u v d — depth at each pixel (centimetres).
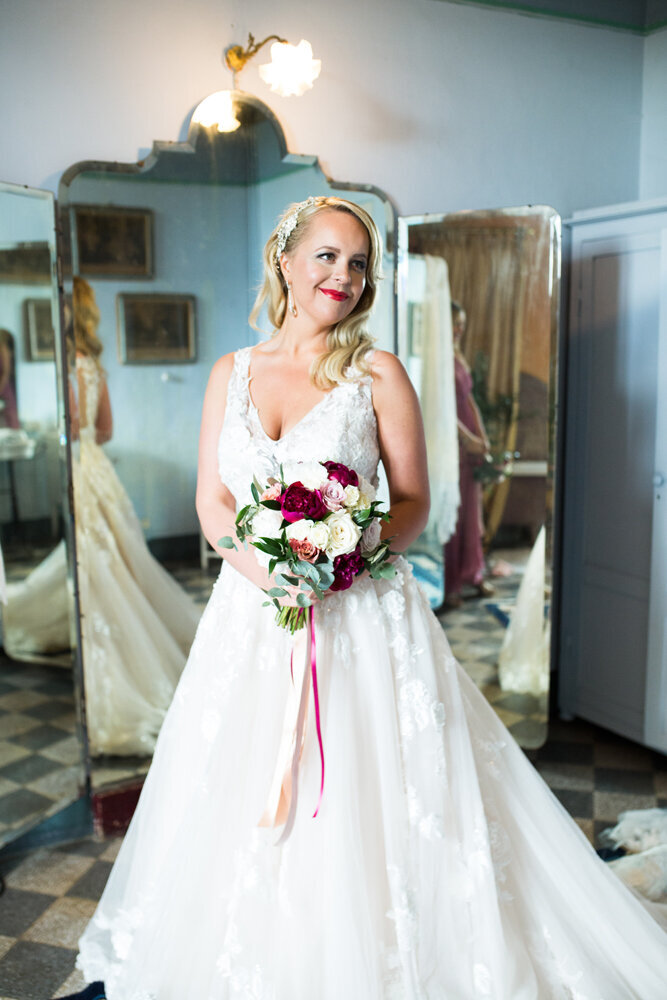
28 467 274
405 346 322
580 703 371
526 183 349
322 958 172
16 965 225
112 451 288
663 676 327
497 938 176
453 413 326
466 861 182
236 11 287
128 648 298
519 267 310
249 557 181
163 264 287
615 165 369
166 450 298
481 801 184
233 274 298
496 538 330
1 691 275
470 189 338
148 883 193
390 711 179
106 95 274
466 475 329
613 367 338
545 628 326
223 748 182
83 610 288
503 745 205
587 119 358
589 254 342
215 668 190
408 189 326
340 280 182
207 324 297
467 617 338
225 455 190
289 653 184
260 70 287
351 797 174
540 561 325
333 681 179
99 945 208
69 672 289
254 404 191
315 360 189
